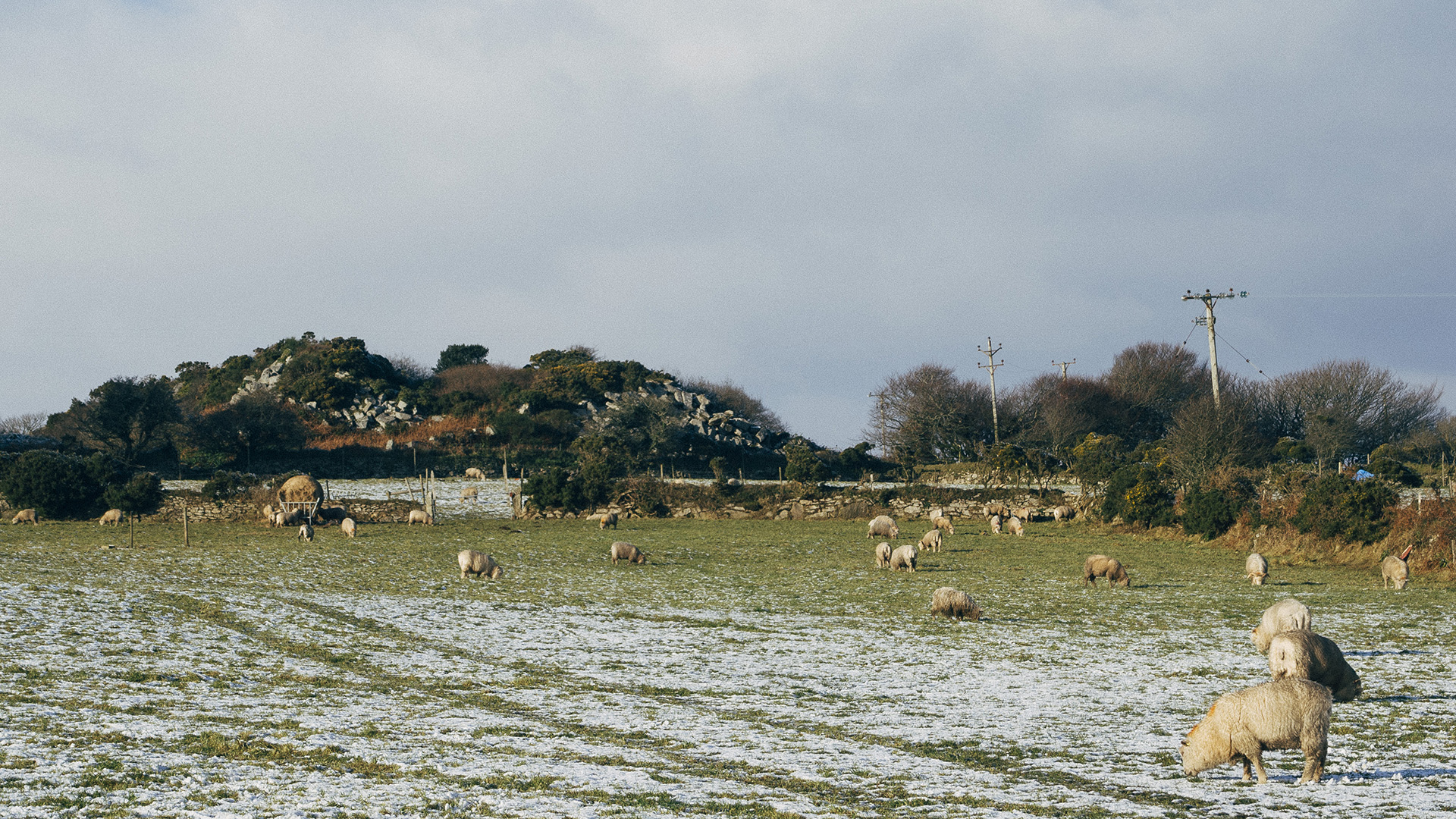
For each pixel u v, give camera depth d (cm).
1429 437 9712
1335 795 1171
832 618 2898
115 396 8219
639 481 7194
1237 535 5094
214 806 1080
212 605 2820
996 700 1816
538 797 1148
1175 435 7731
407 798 1129
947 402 10912
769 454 11175
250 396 9712
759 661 2214
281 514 6000
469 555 3844
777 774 1300
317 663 2092
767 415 15512
